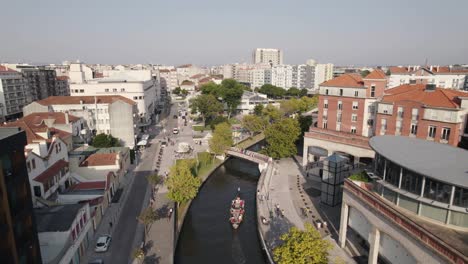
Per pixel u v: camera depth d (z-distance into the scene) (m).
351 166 60.22
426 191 29.33
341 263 33.78
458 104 56.44
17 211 27.95
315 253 30.98
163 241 43.72
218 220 55.69
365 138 67.44
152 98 148.62
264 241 43.81
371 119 70.81
